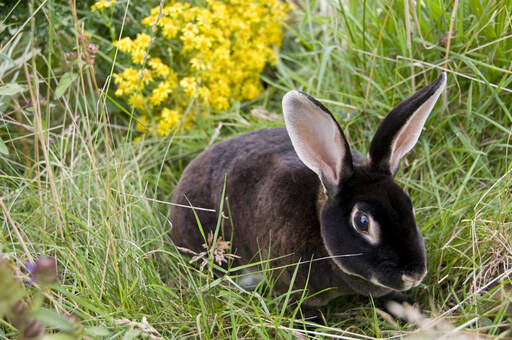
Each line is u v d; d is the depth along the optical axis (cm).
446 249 125
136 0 147
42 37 139
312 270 119
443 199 133
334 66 157
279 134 131
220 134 154
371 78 140
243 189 127
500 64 137
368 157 117
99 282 121
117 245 125
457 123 139
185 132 151
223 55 148
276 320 115
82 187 134
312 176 122
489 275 120
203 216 130
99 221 129
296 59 168
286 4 163
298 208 121
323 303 123
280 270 123
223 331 117
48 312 100
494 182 130
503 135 137
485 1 136
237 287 121
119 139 151
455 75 135
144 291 122
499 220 122
